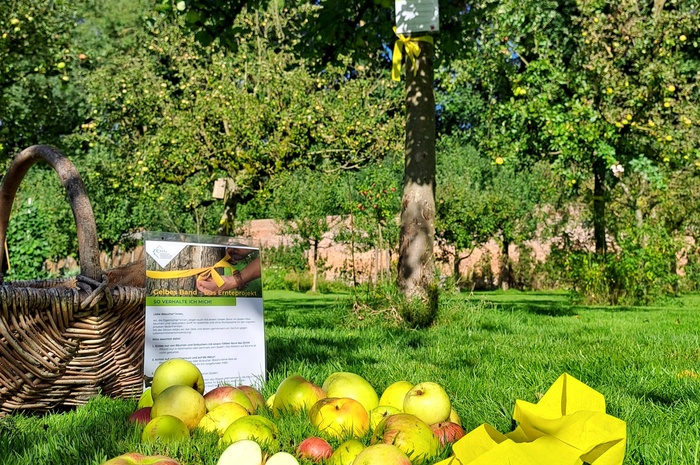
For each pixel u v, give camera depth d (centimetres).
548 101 1269
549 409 201
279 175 1608
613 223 1670
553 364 432
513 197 2434
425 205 838
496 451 161
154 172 1542
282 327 739
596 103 1302
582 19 1298
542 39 1282
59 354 272
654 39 1243
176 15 729
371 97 1923
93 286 277
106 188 1712
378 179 2002
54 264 2400
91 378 287
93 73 1808
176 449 194
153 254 313
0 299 250
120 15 2273
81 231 281
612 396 327
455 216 2314
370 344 558
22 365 265
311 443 196
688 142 1268
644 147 1355
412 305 770
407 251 835
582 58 1273
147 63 1777
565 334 655
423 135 851
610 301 1445
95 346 282
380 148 1689
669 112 1306
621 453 167
